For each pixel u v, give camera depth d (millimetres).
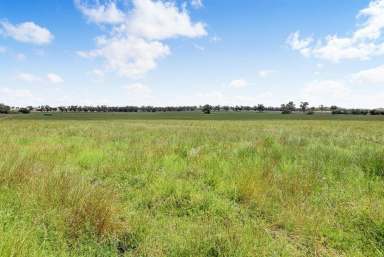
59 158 10039
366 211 5496
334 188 7301
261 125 41500
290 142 15422
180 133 22219
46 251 3850
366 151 11281
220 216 5652
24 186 5945
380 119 78000
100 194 5512
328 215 5512
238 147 12969
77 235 4512
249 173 7641
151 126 34688
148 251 4215
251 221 5355
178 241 4402
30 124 33969
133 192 6758
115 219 4949
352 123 51844
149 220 5184
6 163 7363
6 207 5062
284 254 4188
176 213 5781
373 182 7586
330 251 4480
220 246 4195
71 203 5242
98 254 4129
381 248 4457
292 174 7973
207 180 7820
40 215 4828
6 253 3439
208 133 22531
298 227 5086
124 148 12836
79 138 17016
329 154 11086
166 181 7328
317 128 33688
